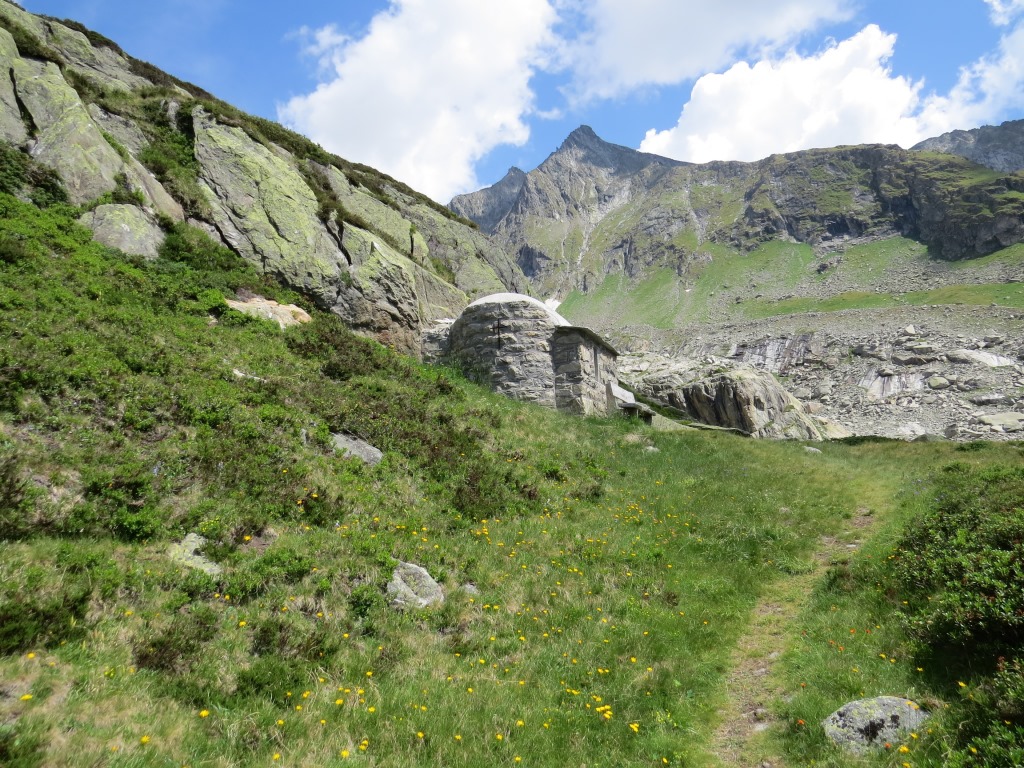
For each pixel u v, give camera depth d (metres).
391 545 11.16
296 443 13.77
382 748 6.47
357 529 11.51
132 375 13.31
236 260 24.78
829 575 12.33
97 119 26.41
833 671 8.60
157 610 7.71
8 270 15.60
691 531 15.49
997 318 113.44
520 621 9.95
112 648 6.83
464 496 14.72
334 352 21.14
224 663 7.18
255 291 23.62
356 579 9.76
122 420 11.87
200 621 7.73
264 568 9.30
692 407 64.75
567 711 7.81
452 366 29.72
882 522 16.02
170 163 26.91
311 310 25.80
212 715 6.38
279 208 28.33
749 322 159.75
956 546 10.50
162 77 37.84
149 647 7.01
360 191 39.19
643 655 9.40
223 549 9.57
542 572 11.93
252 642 7.78
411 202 47.19
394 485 14.02
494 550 12.49
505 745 6.93
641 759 7.15
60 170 21.47
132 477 10.16
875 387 99.88
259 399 14.95
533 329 29.36
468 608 10.06
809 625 10.42
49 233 18.67
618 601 11.10
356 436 15.82
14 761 4.95
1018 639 7.66
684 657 9.52
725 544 14.61
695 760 7.23
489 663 8.73
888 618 9.89
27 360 11.81
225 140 29.39
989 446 30.56
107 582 7.71
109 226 21.06
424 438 17.08
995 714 6.45
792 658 9.28
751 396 62.91
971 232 187.75
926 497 16.52
